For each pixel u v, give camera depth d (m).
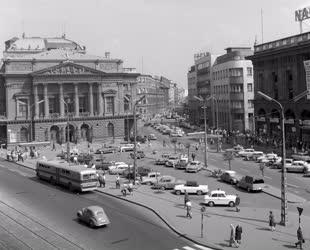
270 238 41.97
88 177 64.44
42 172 75.62
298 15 109.94
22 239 43.66
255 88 126.62
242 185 66.38
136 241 42.12
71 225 48.00
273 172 81.38
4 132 141.12
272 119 117.44
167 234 44.28
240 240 40.19
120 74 150.00
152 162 97.75
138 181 71.81
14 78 140.12
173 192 64.88
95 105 148.25
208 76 194.62
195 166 82.94
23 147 129.62
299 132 106.19
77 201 59.78
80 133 145.75
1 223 49.66
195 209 53.97
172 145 131.38
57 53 147.62
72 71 143.50
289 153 100.00
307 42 100.81
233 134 141.62
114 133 149.75
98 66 148.62
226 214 51.53
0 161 107.44
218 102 179.62
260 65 123.06
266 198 60.62
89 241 42.41
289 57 109.88
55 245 41.44
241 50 159.38
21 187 70.38
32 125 140.62
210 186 69.06
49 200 60.56
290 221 48.19
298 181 72.44
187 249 39.53
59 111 143.62
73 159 94.06
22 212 54.28
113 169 82.25
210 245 40.00
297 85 106.88
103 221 46.88
